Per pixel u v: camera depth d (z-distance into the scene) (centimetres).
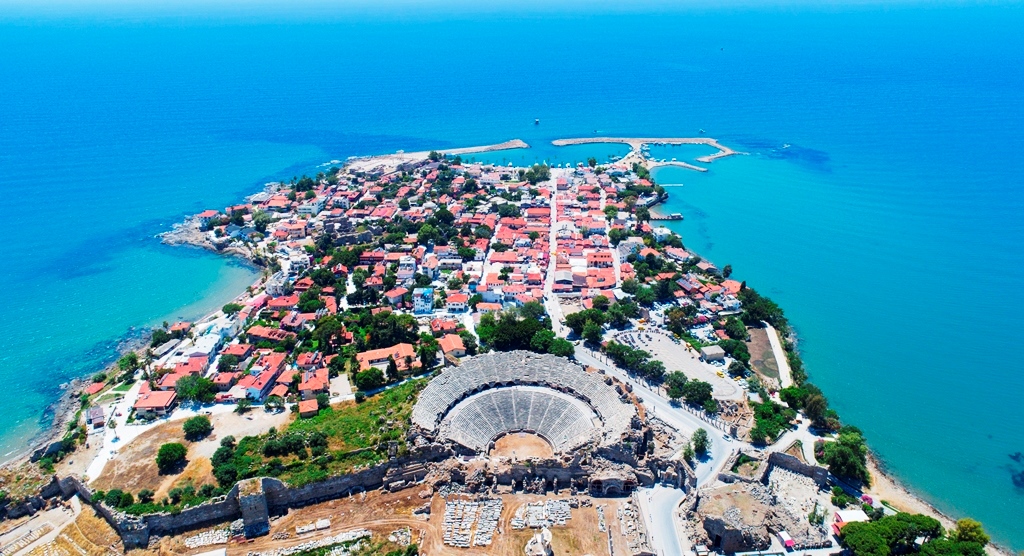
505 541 18138
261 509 18675
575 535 18362
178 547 17975
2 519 19150
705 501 19012
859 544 17075
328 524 18750
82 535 18500
